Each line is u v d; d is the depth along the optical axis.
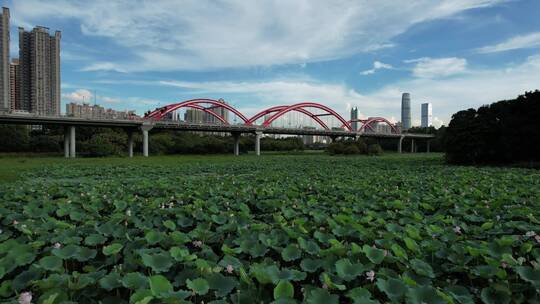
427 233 6.02
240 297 3.68
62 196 11.16
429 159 54.25
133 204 8.94
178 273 4.46
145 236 5.51
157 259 4.46
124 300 3.77
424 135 125.81
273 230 6.07
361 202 9.33
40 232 6.00
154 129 81.12
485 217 7.79
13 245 5.11
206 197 10.36
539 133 33.72
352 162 43.19
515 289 4.02
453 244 5.22
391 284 3.86
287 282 3.67
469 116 39.31
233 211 8.02
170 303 3.39
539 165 33.16
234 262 4.62
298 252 4.99
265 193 11.11
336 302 3.49
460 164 39.03
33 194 11.27
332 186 12.67
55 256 4.54
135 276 3.91
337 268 4.29
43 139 70.75
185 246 5.46
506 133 35.81
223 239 6.11
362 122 126.69
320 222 6.96
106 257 5.27
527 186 13.09
